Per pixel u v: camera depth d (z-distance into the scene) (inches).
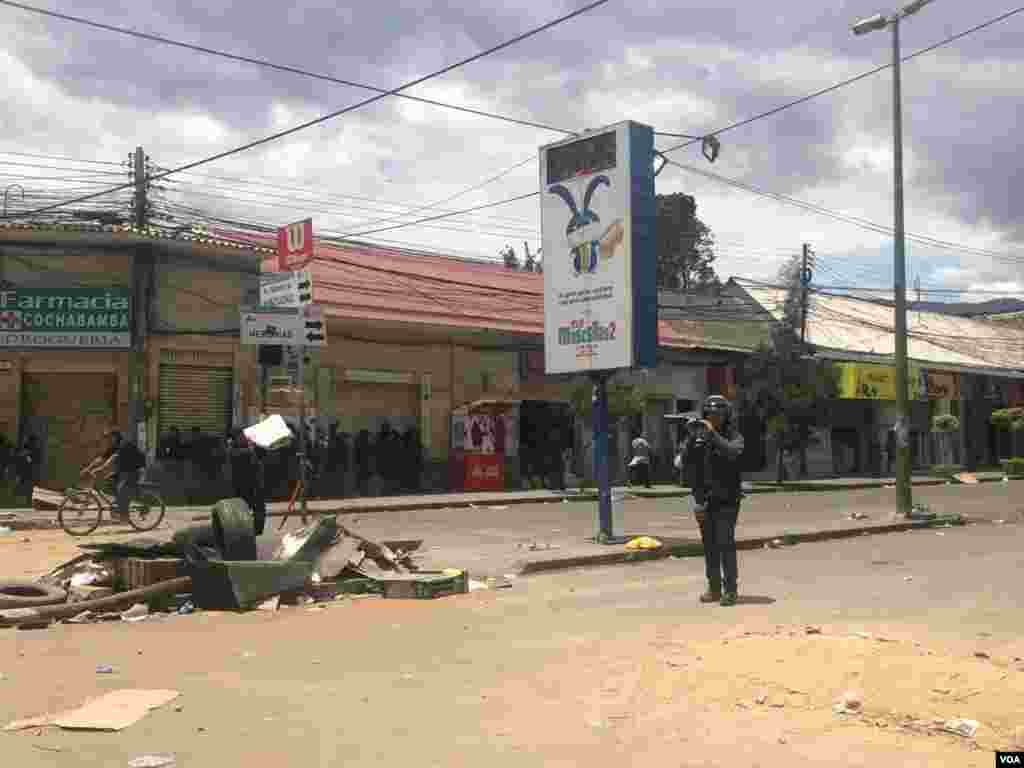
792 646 258.8
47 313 864.3
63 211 872.3
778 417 1316.4
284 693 246.1
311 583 400.8
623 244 572.1
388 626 343.6
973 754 191.0
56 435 875.4
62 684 253.9
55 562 497.7
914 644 260.2
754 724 213.5
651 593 420.2
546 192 616.7
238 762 191.6
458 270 1275.8
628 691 244.2
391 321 1017.5
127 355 880.3
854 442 1670.8
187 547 398.6
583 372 596.7
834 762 189.9
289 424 939.3
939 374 1809.8
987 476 1598.2
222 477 905.5
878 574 473.7
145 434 873.5
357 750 199.9
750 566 511.8
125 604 366.3
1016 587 423.8
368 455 1019.3
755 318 1605.6
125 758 192.9
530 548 558.9
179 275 900.6
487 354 1140.5
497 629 337.1
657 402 1364.4
